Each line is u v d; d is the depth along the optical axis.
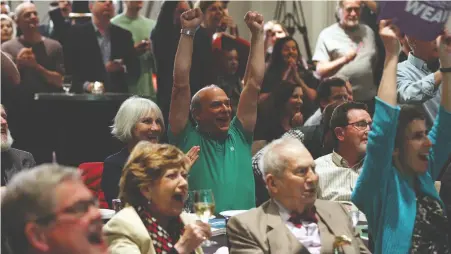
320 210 4.38
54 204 2.48
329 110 6.06
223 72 8.56
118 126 5.76
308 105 8.49
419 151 4.44
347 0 8.94
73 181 2.55
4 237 2.53
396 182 4.41
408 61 6.32
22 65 8.96
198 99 5.69
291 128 7.29
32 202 2.48
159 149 4.06
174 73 5.55
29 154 5.95
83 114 8.62
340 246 4.21
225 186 5.59
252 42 5.75
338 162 5.74
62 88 9.27
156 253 3.99
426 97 6.02
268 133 7.59
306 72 9.03
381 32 4.30
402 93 6.12
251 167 5.76
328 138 6.06
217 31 8.73
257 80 5.74
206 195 4.67
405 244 4.35
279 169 4.25
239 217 4.29
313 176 4.25
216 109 5.63
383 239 4.39
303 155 4.25
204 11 8.60
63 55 9.45
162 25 8.85
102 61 9.37
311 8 11.34
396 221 4.38
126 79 9.45
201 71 8.52
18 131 8.73
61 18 10.66
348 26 8.97
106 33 9.45
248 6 11.56
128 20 10.41
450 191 4.94
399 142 4.47
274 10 11.48
